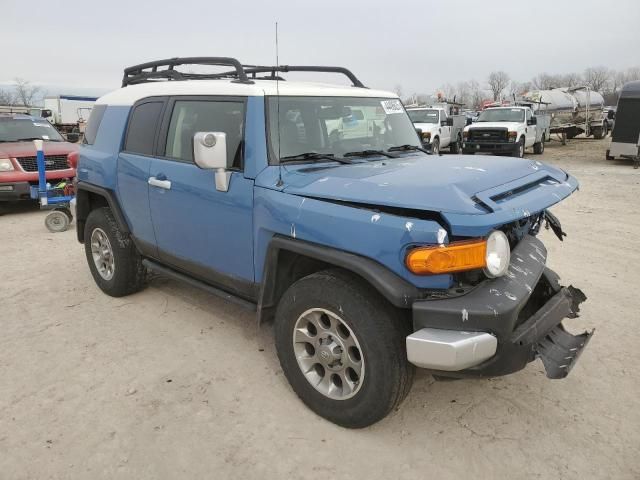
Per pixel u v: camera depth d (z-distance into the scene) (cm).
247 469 273
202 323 447
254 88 345
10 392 343
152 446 290
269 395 338
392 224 259
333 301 284
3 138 1012
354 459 279
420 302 258
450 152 2362
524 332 272
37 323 449
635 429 302
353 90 402
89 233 513
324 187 297
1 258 647
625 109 1719
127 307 482
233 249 354
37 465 275
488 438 296
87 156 500
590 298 493
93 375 363
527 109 2073
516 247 314
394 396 276
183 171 382
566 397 334
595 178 1377
